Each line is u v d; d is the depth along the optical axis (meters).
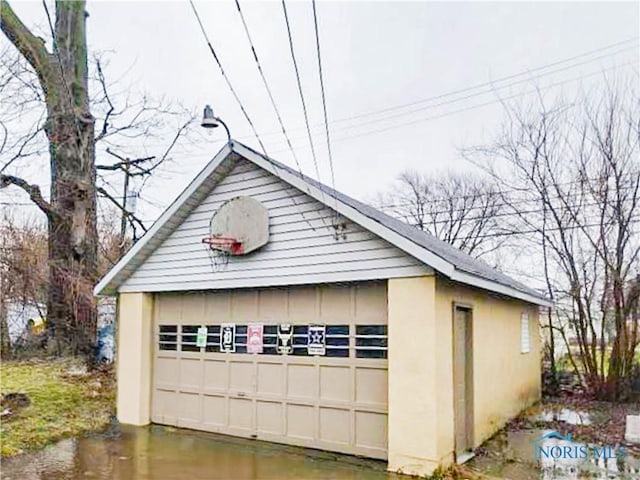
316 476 5.99
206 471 6.20
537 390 12.12
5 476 5.99
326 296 7.21
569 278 13.38
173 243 8.70
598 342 12.70
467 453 6.98
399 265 6.38
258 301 7.89
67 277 12.95
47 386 10.61
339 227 6.93
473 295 7.53
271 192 7.63
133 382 8.89
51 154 12.66
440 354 6.18
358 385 6.82
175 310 8.86
